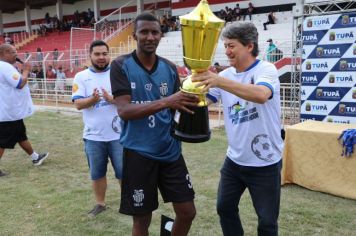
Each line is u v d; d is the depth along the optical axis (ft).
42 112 46.70
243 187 10.05
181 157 9.53
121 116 8.47
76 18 102.42
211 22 6.97
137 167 9.08
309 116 25.54
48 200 16.26
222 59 49.06
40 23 121.19
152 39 8.50
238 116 9.29
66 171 20.80
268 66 8.92
